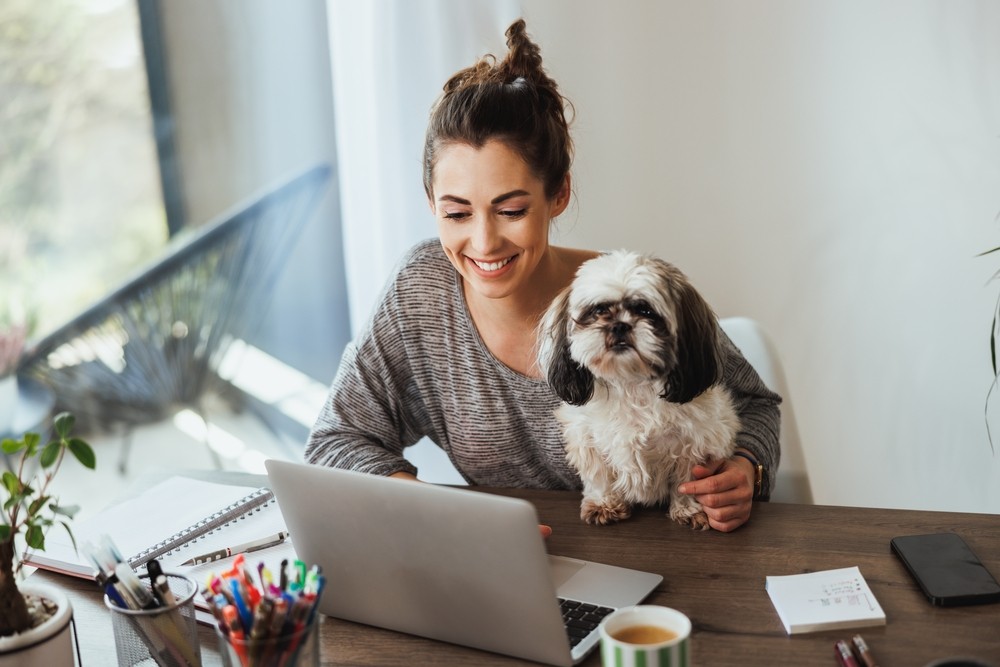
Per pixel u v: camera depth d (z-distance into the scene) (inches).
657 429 54.4
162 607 41.1
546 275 63.8
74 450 43.6
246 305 132.3
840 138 89.5
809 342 94.8
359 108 99.5
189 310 132.1
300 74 124.6
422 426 70.6
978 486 94.0
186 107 127.3
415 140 95.6
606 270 53.2
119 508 60.9
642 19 90.7
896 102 87.7
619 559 52.1
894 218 90.0
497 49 92.5
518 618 42.1
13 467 129.1
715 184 93.2
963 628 43.3
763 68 89.6
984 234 88.2
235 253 130.9
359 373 66.2
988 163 86.7
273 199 129.0
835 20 87.2
